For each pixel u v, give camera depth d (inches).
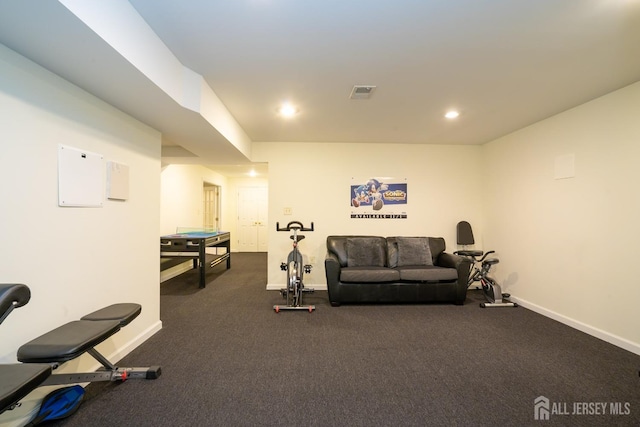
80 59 57.1
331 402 66.6
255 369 80.4
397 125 135.1
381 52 74.6
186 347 93.3
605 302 99.7
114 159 82.5
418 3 56.8
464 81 90.6
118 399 66.8
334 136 155.5
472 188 172.9
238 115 122.0
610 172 98.5
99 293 77.2
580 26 63.7
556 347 94.2
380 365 83.0
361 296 135.6
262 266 240.1
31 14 43.8
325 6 57.6
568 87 94.6
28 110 57.9
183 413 62.4
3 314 44.7
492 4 57.0
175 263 191.0
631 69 82.7
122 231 86.7
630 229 92.7
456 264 139.3
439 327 111.0
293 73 85.7
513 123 131.5
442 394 69.6
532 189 132.4
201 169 249.9
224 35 67.5
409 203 171.5
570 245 113.0
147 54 63.7
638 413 63.1
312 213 169.2
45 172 61.6
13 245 55.4
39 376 43.4
